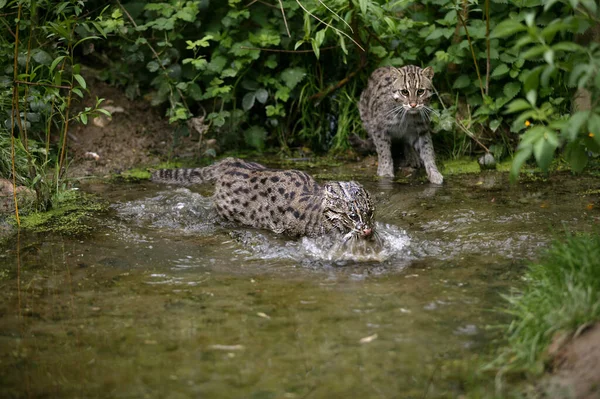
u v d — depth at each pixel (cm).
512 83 1058
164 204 904
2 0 865
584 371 465
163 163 1089
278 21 1151
